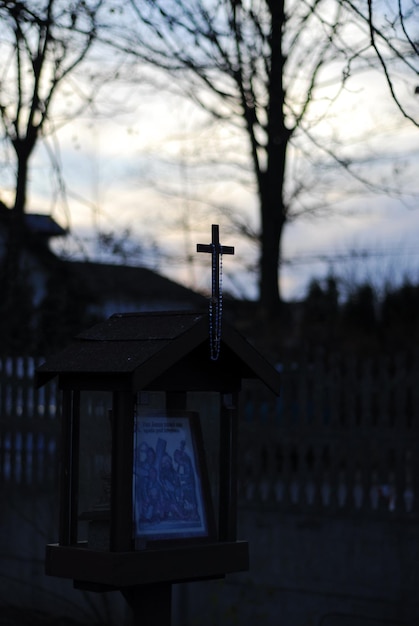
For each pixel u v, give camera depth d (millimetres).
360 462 7277
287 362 7695
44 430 8969
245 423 7875
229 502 4102
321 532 7410
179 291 22844
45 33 7730
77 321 11461
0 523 9242
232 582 7852
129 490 3725
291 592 7527
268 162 14719
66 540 3984
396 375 7141
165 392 4020
